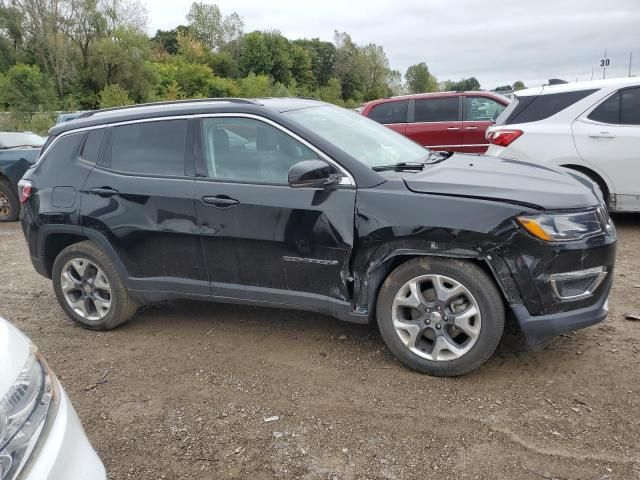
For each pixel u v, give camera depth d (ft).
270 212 11.85
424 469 8.68
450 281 10.81
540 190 10.69
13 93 113.39
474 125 31.65
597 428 9.41
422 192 10.91
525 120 22.61
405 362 11.51
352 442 9.43
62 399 6.35
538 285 10.31
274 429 9.92
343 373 11.68
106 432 10.14
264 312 15.28
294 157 11.98
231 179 12.41
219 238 12.42
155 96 178.09
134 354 13.24
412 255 11.14
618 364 11.41
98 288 14.34
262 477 8.73
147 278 13.57
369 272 11.34
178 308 15.97
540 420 9.71
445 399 10.51
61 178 14.29
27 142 34.12
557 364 11.54
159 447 9.63
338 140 12.32
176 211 12.78
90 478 5.92
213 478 8.79
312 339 13.38
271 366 12.19
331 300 11.81
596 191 11.85
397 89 360.69
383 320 11.52
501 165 12.83
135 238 13.37
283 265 12.03
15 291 18.53
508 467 8.61
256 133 12.37
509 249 10.29
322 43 338.13
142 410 10.80
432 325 11.11
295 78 303.27
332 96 287.07
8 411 5.45
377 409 10.32
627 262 18.16
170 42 333.01
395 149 13.56
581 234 10.37
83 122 14.48
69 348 13.78
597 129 21.07
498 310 10.57
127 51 166.30
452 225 10.46
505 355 12.03
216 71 282.77
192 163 12.89
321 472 8.75
